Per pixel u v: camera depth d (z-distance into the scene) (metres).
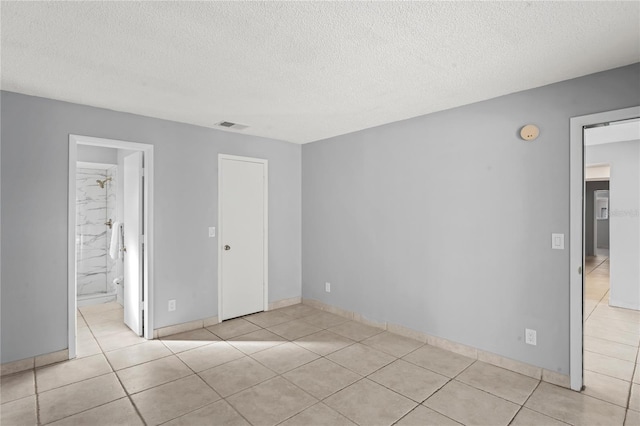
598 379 2.75
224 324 4.08
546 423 2.18
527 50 2.11
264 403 2.42
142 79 2.58
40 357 2.96
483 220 3.06
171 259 3.73
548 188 2.69
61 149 3.06
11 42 2.02
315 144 4.75
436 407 2.37
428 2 1.62
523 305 2.83
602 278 6.64
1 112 2.79
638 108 2.29
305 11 1.70
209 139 4.03
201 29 1.88
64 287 3.08
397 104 3.16
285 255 4.82
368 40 1.99
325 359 3.13
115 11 1.70
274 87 2.74
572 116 2.57
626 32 1.89
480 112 3.07
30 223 2.92
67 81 2.62
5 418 2.22
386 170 3.84
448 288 3.31
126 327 3.99
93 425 2.16
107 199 5.55
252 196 4.45
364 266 4.10
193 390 2.59
